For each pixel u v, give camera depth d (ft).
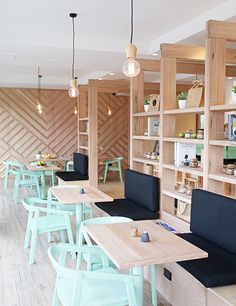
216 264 8.76
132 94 17.17
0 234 16.28
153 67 17.17
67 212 13.10
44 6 13.98
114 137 36.27
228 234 9.73
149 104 16.37
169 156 14.53
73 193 14.47
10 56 20.03
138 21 16.03
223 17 13.83
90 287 7.92
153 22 16.20
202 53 14.70
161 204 14.40
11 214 19.92
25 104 33.60
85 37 18.38
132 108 17.24
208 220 10.62
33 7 14.07
